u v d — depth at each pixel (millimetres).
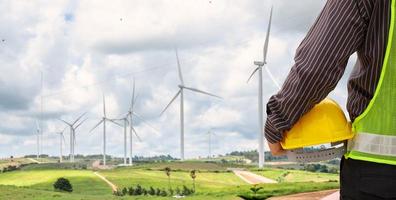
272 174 43594
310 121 2369
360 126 2299
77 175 46562
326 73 2256
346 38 2256
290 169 41844
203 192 17422
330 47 2256
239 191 14445
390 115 2221
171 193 34562
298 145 2371
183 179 45031
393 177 2188
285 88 2346
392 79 2223
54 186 39469
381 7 2229
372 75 2266
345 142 2416
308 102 2303
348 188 2314
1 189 20734
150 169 50312
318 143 2357
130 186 40062
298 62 2322
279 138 2428
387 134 2225
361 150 2275
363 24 2256
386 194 2189
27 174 49156
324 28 2293
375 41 2250
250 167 52062
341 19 2264
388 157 2211
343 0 2283
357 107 2316
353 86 2357
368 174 2236
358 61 2367
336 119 2354
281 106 2354
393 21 2211
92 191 38438
